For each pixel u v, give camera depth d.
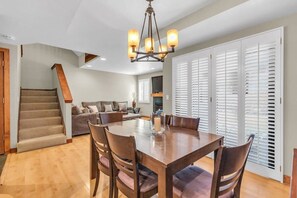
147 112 7.84
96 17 2.27
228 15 1.95
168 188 1.05
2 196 1.71
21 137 3.51
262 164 2.23
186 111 3.21
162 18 2.35
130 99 8.15
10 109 3.19
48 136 3.73
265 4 1.72
